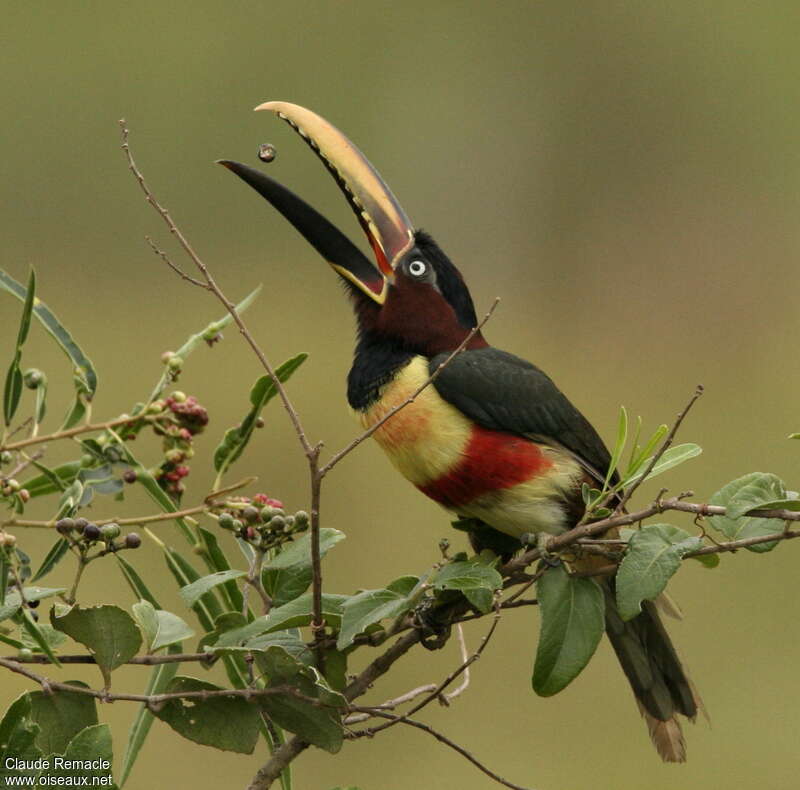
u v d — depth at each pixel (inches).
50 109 1035.3
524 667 470.0
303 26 1117.7
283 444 599.8
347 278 282.8
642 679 262.7
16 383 213.2
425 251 282.2
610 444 677.9
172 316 847.1
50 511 466.6
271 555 223.1
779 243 1089.4
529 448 266.7
